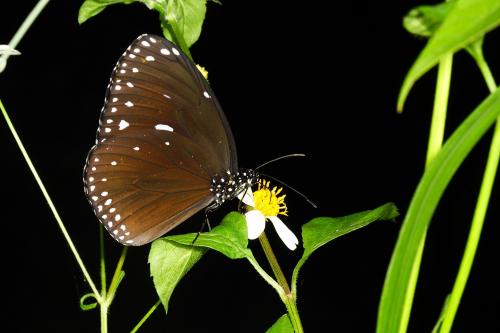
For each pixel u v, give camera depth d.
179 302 0.86
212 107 0.49
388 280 0.40
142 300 0.81
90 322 0.87
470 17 0.35
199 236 0.46
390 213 0.46
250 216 0.47
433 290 0.80
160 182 0.49
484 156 0.81
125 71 0.48
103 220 0.49
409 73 0.35
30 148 1.05
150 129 0.49
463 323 0.79
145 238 0.49
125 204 0.49
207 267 0.88
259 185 0.51
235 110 1.09
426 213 0.39
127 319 0.81
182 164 0.49
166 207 0.50
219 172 0.50
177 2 0.49
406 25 0.42
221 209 0.78
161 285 0.47
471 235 0.42
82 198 1.00
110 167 0.49
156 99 0.49
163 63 0.49
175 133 0.49
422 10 0.41
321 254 0.89
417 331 0.79
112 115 0.49
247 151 1.08
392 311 0.40
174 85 0.49
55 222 0.97
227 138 0.50
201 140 0.49
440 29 0.35
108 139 0.49
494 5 0.35
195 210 0.50
